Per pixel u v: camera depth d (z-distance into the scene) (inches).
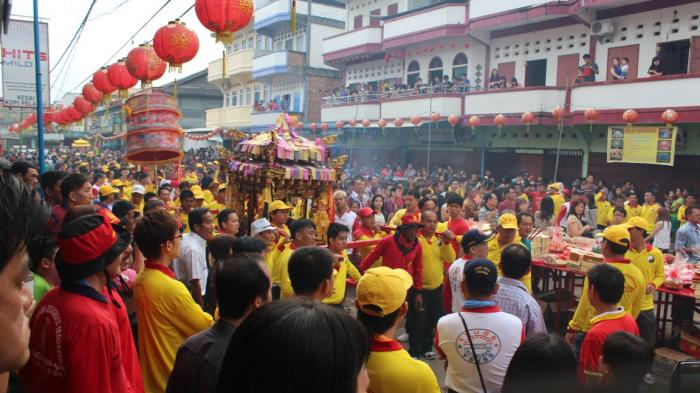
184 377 101.7
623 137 618.8
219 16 255.6
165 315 134.3
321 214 304.7
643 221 239.8
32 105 418.6
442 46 877.8
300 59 1162.6
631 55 636.1
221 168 329.1
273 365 48.6
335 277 214.4
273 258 225.5
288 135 307.9
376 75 1037.8
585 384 103.1
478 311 136.2
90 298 103.0
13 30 406.6
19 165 259.1
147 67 357.4
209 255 213.5
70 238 101.7
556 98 674.8
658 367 236.8
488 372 132.1
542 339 105.3
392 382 105.0
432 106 808.9
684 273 266.1
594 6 631.2
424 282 259.6
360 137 1057.5
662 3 597.3
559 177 731.4
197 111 1691.7
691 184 593.6
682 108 548.1
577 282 393.4
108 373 99.3
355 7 1091.3
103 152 1615.4
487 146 826.8
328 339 50.0
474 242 211.3
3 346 53.6
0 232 51.9
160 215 138.6
